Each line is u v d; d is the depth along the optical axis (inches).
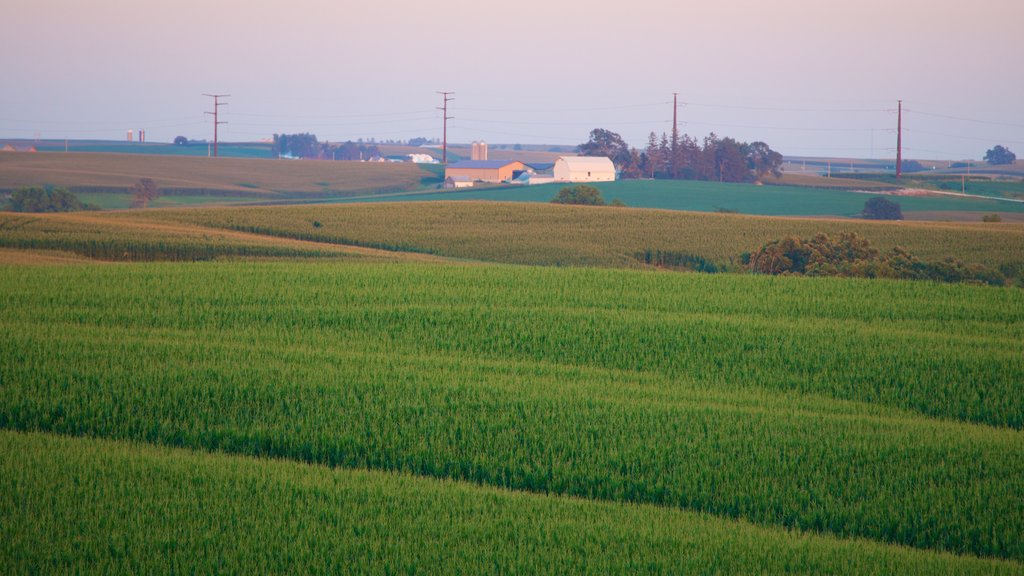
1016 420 2805.1
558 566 1675.7
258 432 2434.8
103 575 1594.5
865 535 1958.7
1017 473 2223.2
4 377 2859.3
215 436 2454.5
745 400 2970.0
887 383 3166.8
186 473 2110.0
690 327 3993.6
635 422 2591.0
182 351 3356.3
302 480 2095.2
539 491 2186.3
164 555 1688.0
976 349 3634.4
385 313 4271.7
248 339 3742.6
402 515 1910.7
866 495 2106.3
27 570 1601.9
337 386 2896.2
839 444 2421.3
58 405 2628.0
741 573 1663.4
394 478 2164.1
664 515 1975.9
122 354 3265.3
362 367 3240.7
